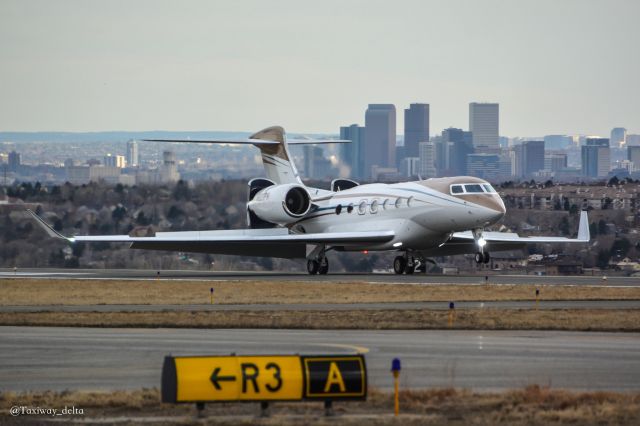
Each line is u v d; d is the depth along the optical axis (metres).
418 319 128.00
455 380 90.94
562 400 81.38
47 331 119.69
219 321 126.69
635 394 84.50
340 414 78.88
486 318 128.50
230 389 76.06
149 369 95.81
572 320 126.31
